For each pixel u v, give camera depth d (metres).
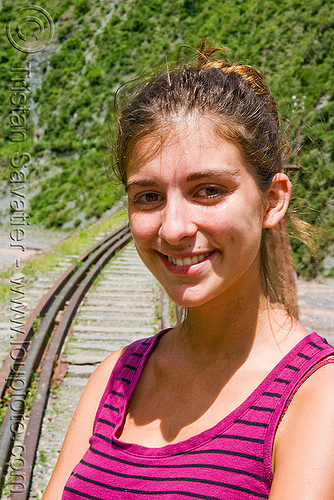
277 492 0.87
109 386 1.32
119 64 40.22
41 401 5.10
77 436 1.28
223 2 40.78
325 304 10.28
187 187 1.07
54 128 37.59
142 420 1.19
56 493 1.21
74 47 43.16
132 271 11.29
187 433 1.07
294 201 1.50
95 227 19.48
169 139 1.07
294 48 31.61
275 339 1.10
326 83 26.03
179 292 1.08
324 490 0.83
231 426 1.00
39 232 27.83
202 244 1.06
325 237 1.56
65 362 6.27
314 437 0.88
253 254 1.09
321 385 0.95
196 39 38.16
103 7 45.53
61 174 32.56
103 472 1.11
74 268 10.95
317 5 33.50
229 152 1.07
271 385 1.01
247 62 1.36
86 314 8.20
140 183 1.10
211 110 1.08
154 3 43.91
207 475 0.97
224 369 1.12
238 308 1.13
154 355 1.32
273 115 1.20
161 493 1.00
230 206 1.05
